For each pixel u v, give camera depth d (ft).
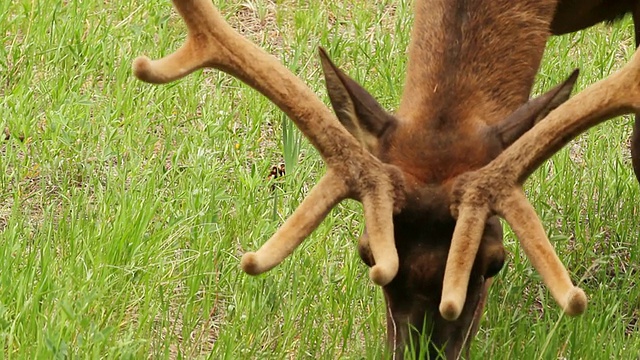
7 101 48.52
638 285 43.04
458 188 31.96
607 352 38.40
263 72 32.89
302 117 32.65
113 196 43.39
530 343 38.22
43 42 52.85
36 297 36.52
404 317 32.65
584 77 54.03
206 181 44.75
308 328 38.52
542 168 47.70
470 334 33.71
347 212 45.09
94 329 35.29
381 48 54.70
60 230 41.37
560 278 30.73
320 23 57.41
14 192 43.68
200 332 38.47
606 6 42.60
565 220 45.44
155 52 53.06
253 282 39.65
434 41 35.40
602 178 47.26
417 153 32.86
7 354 35.24
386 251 30.96
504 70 35.37
